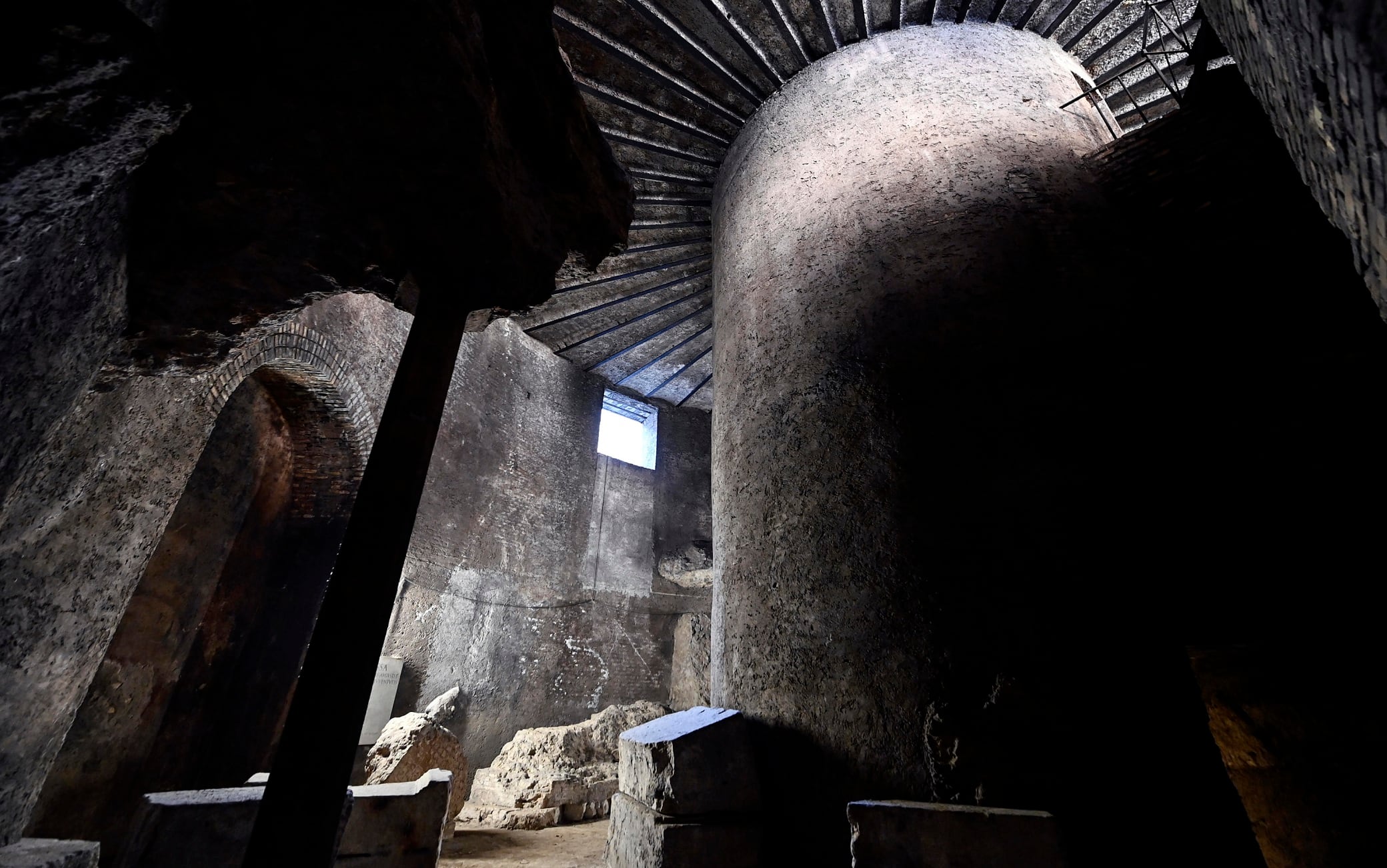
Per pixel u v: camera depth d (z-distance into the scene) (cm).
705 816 300
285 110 172
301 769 166
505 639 780
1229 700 397
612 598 937
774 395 403
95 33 114
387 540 200
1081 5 518
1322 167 178
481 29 198
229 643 521
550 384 973
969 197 392
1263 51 183
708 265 796
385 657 628
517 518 848
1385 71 113
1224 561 264
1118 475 292
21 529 191
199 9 150
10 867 178
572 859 448
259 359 431
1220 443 286
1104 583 271
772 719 326
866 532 319
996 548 288
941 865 222
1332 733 352
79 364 178
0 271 121
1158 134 369
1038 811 225
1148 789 238
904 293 371
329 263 219
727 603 395
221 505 515
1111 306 334
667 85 565
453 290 245
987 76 471
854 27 532
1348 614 242
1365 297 279
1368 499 249
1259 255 312
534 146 249
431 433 221
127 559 272
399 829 282
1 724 205
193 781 482
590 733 709
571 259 292
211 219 188
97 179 138
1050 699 254
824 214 444
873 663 292
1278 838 372
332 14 158
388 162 194
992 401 321
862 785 277
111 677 418
